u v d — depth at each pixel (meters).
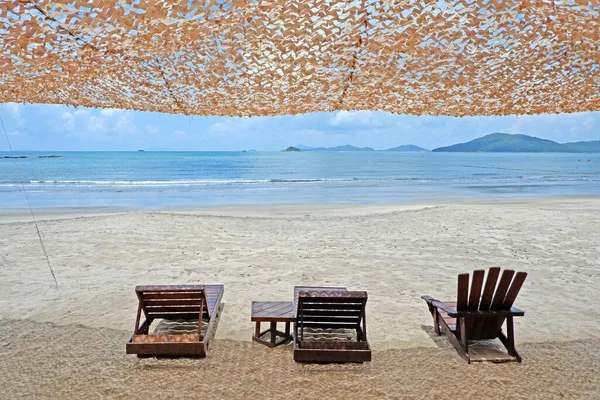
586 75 2.73
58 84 2.94
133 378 3.94
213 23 2.08
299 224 12.73
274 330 4.59
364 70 2.65
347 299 4.31
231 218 13.60
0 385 3.81
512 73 2.68
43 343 4.68
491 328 4.42
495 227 12.02
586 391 3.75
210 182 35.53
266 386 3.82
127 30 2.07
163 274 7.50
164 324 5.27
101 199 21.45
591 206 17.31
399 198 22.34
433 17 2.12
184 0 1.88
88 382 3.87
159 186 30.83
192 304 4.60
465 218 13.41
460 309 4.36
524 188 29.25
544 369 4.14
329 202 20.36
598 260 8.52
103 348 4.56
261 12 2.03
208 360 4.31
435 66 2.58
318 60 2.52
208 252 9.17
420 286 6.87
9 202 19.80
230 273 7.59
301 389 3.77
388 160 121.31
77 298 6.19
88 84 3.02
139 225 12.19
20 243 9.86
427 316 5.58
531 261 8.45
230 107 3.48
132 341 4.20
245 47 2.40
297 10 2.04
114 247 9.54
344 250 9.40
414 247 9.70
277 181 37.22
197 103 3.45
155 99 3.39
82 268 7.88
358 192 26.20
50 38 2.11
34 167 64.00
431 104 3.27
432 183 34.81
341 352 4.02
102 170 57.00
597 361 4.30
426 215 14.09
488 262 8.38
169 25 2.04
